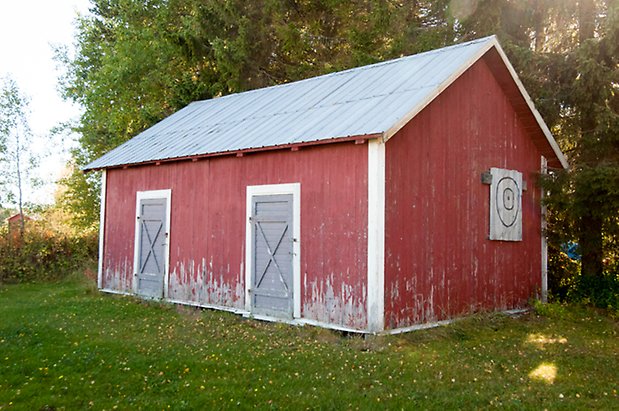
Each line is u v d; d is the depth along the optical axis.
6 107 23.53
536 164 13.38
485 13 17.20
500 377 7.28
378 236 9.29
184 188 13.27
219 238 12.27
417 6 21.38
